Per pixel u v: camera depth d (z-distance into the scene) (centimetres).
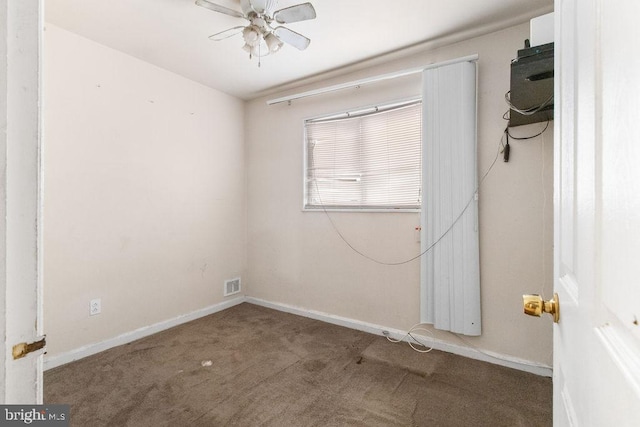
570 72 62
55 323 215
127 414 163
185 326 288
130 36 227
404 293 261
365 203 285
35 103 42
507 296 217
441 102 232
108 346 241
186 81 300
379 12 197
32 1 42
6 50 39
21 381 41
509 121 204
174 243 291
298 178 323
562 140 70
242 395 181
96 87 235
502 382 196
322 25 211
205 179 320
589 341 48
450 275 231
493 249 222
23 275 41
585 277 50
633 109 33
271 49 208
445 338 241
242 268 362
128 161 256
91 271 234
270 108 343
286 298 333
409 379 200
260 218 353
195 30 219
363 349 242
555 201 79
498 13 199
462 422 160
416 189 258
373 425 157
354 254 288
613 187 38
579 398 54
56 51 214
